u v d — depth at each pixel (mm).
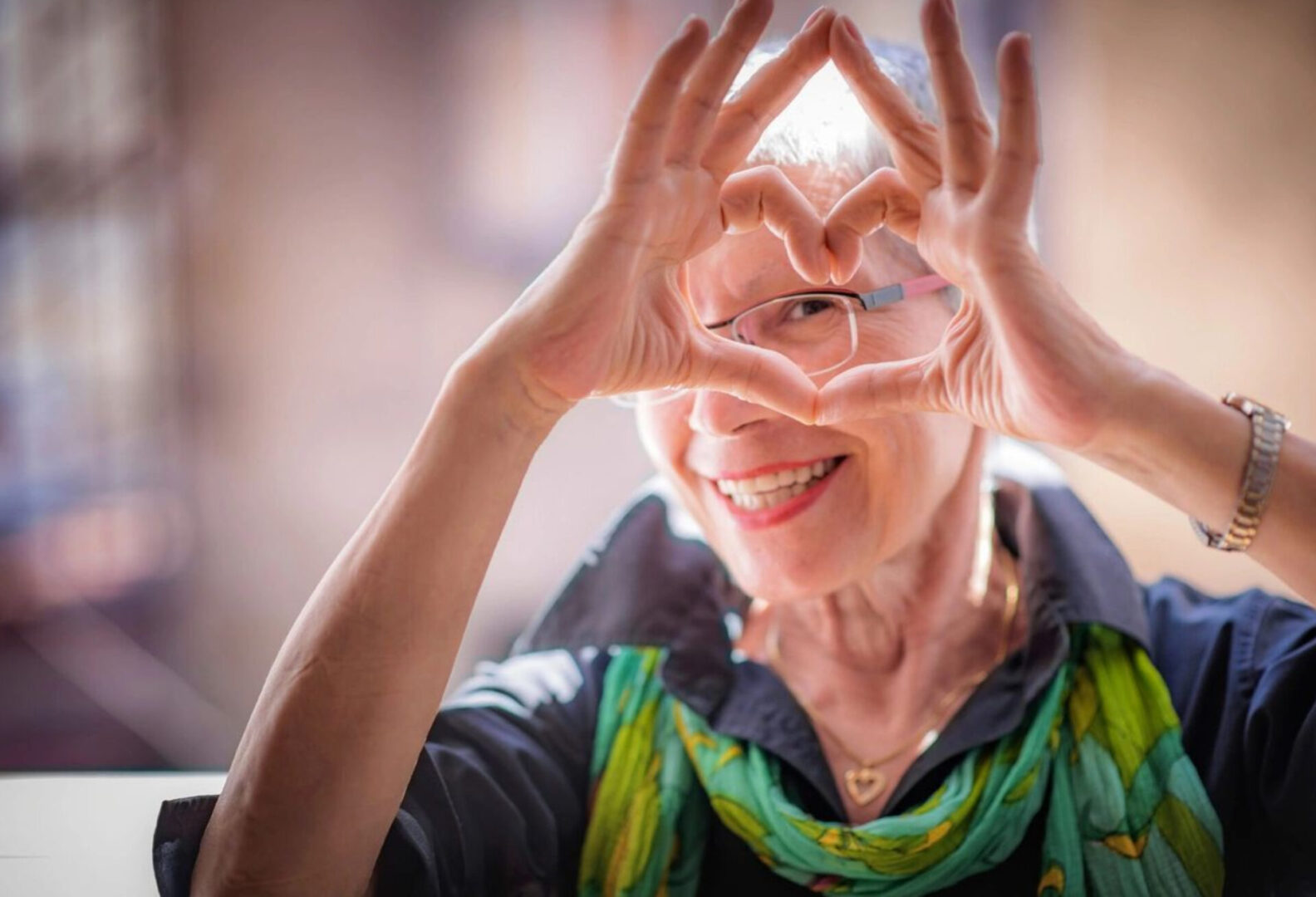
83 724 2770
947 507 1021
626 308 886
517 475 877
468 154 3547
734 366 910
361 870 897
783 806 986
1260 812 970
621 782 1033
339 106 3480
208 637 3260
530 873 998
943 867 964
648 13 3520
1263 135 3084
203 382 3455
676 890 1015
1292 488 854
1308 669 962
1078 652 1017
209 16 3426
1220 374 3143
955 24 843
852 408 910
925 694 1024
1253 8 3057
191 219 3449
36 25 3389
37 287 3387
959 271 867
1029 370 852
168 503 3359
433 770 971
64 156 3408
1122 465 871
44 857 994
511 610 3252
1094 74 3105
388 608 871
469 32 3520
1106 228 3143
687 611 1061
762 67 898
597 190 3523
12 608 2928
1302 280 3084
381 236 3520
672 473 1008
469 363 866
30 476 3240
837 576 979
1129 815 972
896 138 879
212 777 1129
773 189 901
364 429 3520
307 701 875
